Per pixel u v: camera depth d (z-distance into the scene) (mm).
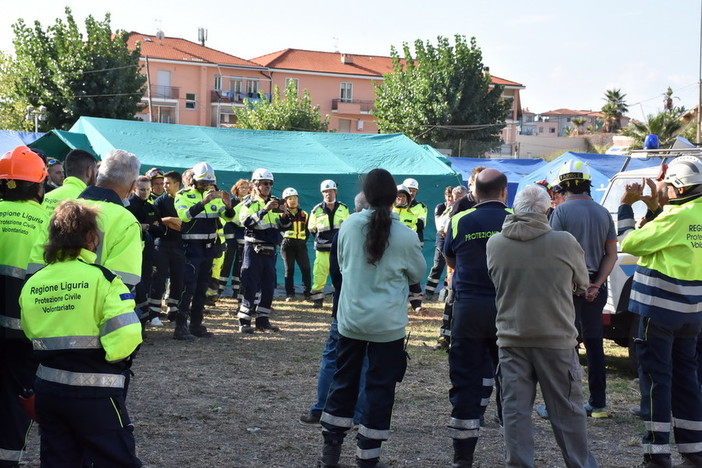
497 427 6578
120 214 4477
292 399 7215
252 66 68312
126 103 47344
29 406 4270
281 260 15664
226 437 6008
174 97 65750
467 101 51656
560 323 4730
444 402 7262
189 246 10086
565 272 4723
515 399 4789
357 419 6301
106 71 46500
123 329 3697
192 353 9203
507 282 4805
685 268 5250
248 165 14703
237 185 13281
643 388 5430
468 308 5234
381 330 4984
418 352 9578
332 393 5273
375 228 5000
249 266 10648
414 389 7711
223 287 13602
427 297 14797
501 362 4887
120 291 3791
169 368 8352
